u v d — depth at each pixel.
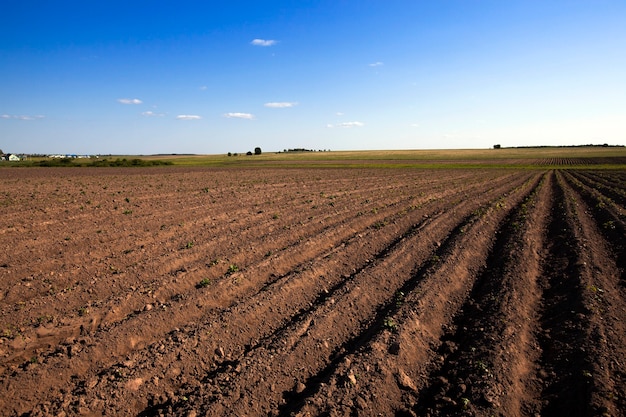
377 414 5.72
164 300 9.62
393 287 10.46
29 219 17.61
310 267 11.46
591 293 9.05
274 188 33.34
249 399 5.95
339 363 6.71
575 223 16.78
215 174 52.56
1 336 7.54
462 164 83.25
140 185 34.75
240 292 10.11
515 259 11.98
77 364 6.78
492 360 6.70
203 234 15.54
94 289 9.73
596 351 6.68
